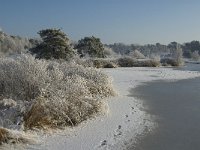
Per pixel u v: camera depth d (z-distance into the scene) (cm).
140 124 1184
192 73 3762
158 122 1220
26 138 912
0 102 1147
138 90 2117
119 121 1209
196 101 1698
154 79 2941
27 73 1339
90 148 904
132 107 1486
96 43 5806
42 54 3938
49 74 1411
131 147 924
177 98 1798
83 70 1817
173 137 1029
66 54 3994
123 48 13125
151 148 920
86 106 1202
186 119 1277
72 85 1292
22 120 1019
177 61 6038
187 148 923
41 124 1041
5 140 886
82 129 1084
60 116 1098
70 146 913
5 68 1412
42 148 886
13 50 7169
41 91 1228
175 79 3014
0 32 7638
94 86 1630
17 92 1323
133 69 4191
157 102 1650
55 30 4016
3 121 1000
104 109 1297
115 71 3600
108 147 918
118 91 1981
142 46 13262
